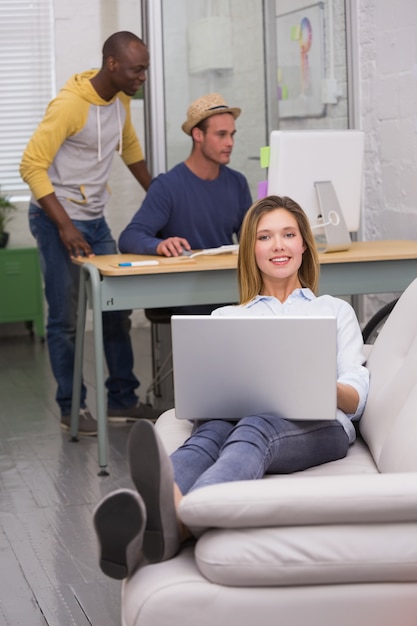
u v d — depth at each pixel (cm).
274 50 494
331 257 379
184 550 197
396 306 276
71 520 330
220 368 231
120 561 186
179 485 210
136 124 684
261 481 189
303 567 183
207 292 381
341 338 267
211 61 486
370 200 495
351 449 257
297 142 377
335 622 186
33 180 416
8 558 297
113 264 380
